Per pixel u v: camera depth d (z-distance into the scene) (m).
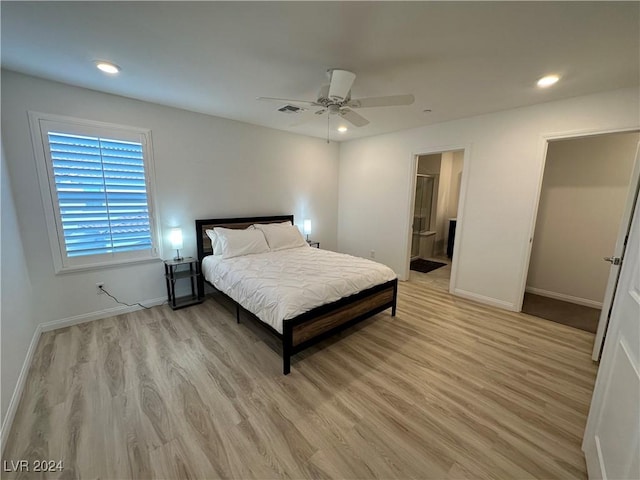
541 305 3.56
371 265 3.12
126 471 1.38
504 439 1.59
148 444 1.53
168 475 1.37
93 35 1.78
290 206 4.67
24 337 2.18
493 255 3.46
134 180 3.06
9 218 2.20
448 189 6.49
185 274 3.39
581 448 1.53
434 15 1.54
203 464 1.43
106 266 3.00
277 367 2.23
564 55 1.95
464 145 3.56
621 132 2.55
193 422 1.68
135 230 3.14
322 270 2.88
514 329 2.91
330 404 1.85
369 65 2.14
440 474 1.39
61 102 2.58
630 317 1.20
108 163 2.87
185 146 3.40
